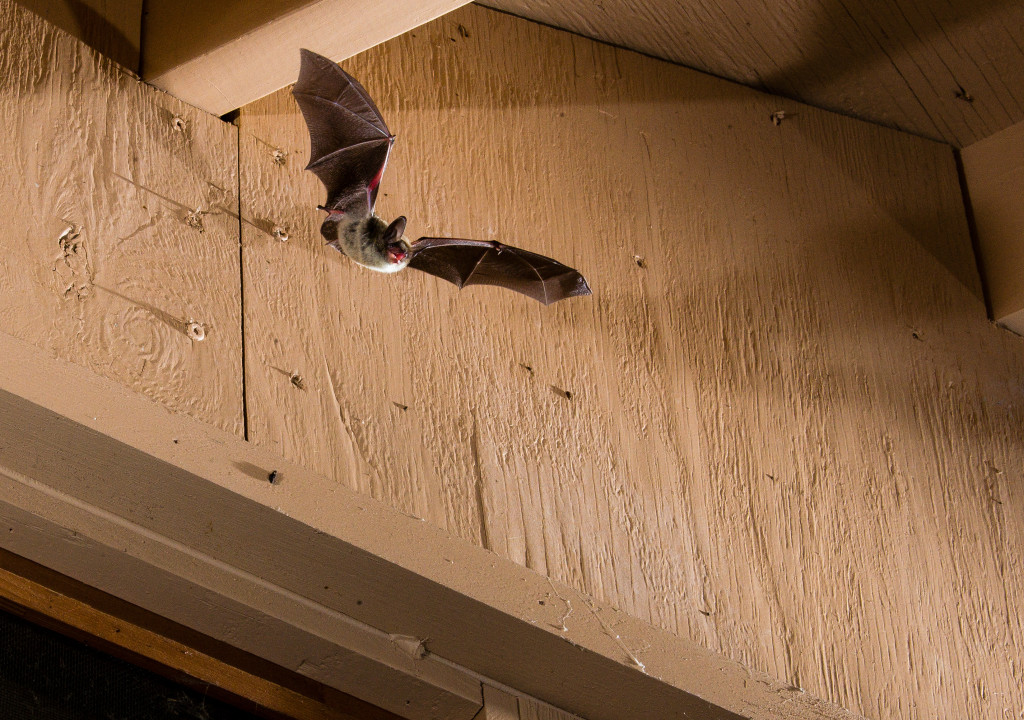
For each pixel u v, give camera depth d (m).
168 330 2.17
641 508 2.49
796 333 2.96
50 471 1.98
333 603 2.14
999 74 3.38
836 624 2.59
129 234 2.23
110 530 2.01
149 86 2.42
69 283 2.11
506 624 2.18
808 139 3.34
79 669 2.02
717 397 2.74
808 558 2.65
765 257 3.04
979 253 3.46
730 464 2.67
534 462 2.41
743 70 3.29
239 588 2.08
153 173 2.32
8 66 2.27
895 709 2.55
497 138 2.80
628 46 3.17
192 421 2.07
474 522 2.27
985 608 2.83
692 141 3.12
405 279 2.48
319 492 2.13
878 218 3.31
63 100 2.29
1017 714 2.71
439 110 2.76
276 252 2.37
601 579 2.35
